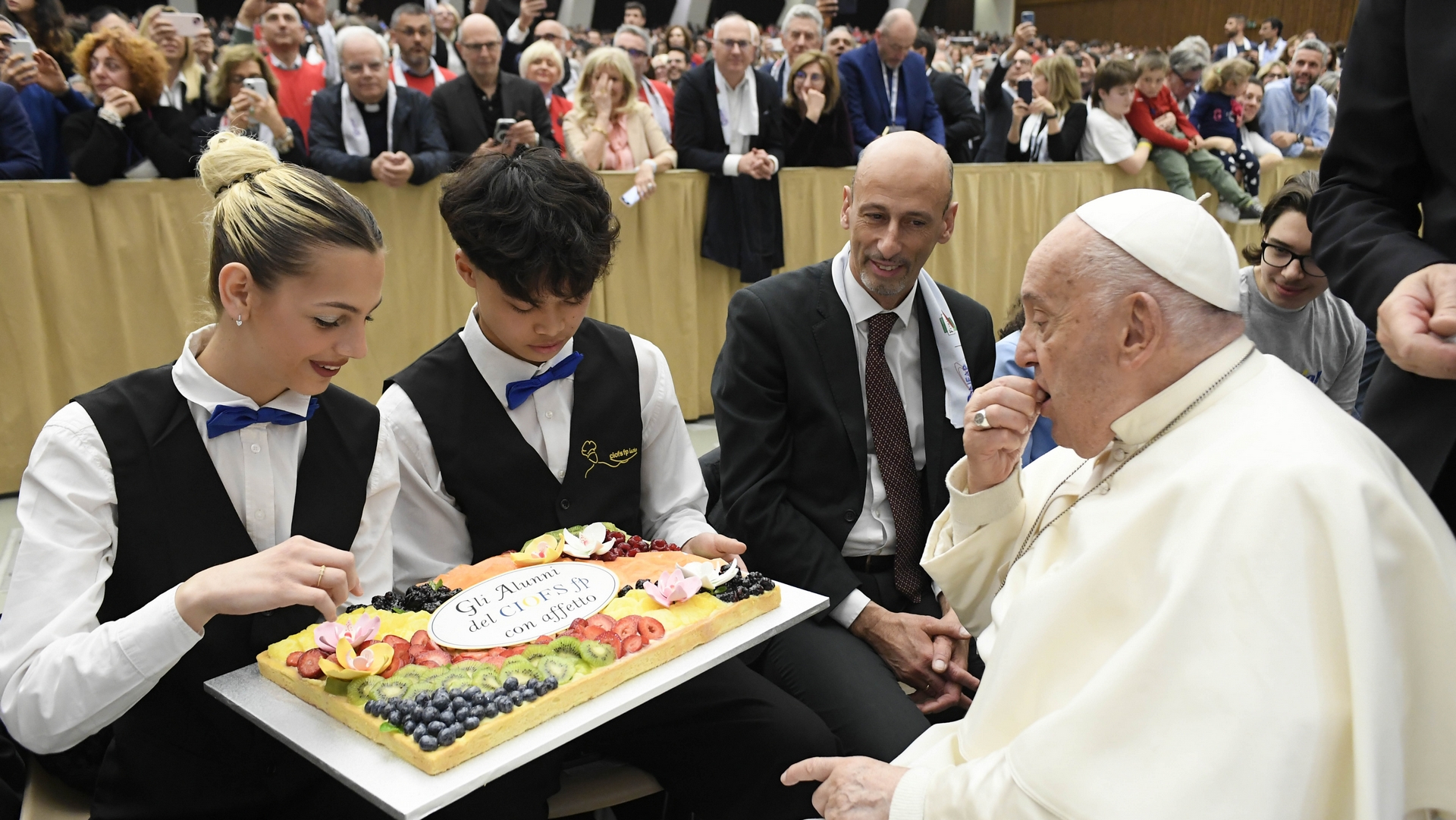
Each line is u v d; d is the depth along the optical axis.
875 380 2.18
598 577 1.60
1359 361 2.67
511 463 1.84
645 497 2.09
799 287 2.23
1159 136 6.25
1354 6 14.37
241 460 1.49
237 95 4.25
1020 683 1.31
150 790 1.47
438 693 1.22
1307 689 1.05
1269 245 2.47
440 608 1.50
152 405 1.45
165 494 1.43
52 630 1.30
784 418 2.21
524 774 1.61
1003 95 6.42
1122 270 1.27
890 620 2.05
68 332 3.71
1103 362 1.31
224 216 1.36
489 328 1.82
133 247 3.77
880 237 2.07
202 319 3.91
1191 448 1.27
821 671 1.97
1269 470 1.15
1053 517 1.59
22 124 3.83
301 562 1.30
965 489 1.75
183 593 1.26
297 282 1.33
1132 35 17.61
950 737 1.46
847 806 1.34
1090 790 1.12
